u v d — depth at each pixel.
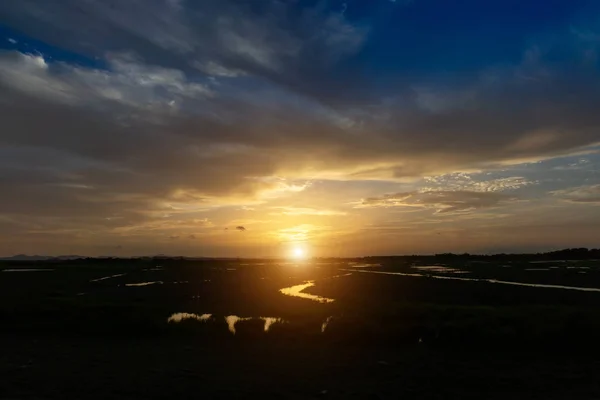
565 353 19.73
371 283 53.97
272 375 16.94
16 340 22.45
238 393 15.02
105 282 58.72
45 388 15.16
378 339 22.16
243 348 21.00
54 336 23.39
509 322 23.08
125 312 27.06
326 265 128.50
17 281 60.00
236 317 28.81
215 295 42.12
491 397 14.86
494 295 39.31
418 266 107.81
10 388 15.07
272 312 31.05
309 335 23.08
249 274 77.25
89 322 25.12
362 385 15.91
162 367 17.83
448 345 21.25
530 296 38.31
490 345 20.86
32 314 27.08
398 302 34.81
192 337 23.25
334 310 30.89
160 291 45.88
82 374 16.78
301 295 42.22
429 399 14.70
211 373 17.11
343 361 18.81
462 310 26.14
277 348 20.98
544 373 17.17
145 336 23.50
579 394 15.00
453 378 16.66
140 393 14.90
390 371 17.48
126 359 19.00
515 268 85.56
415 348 20.91
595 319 22.09
